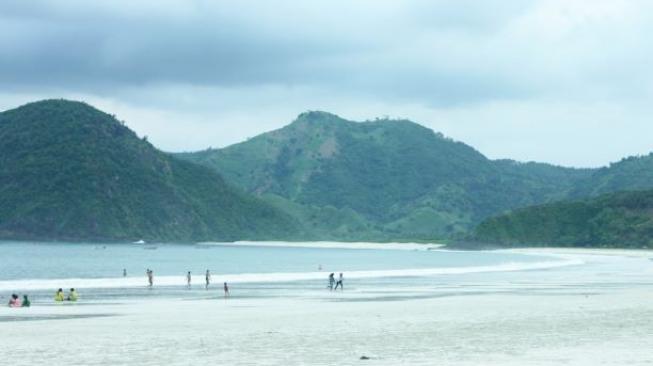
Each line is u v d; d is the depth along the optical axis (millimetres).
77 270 115812
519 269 107938
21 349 27938
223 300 55656
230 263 147250
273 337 31047
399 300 53594
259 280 83188
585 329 32500
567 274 93125
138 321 39125
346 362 24281
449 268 115438
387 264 142375
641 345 27250
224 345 28656
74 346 28719
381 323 36406
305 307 48000
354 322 37156
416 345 28016
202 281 80688
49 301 55312
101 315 43250
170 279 83312
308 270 117500
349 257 187125
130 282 77750
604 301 49406
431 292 62531
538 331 31953
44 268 121562
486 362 23828
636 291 60688
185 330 34219
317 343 28922
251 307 48656
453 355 25391
